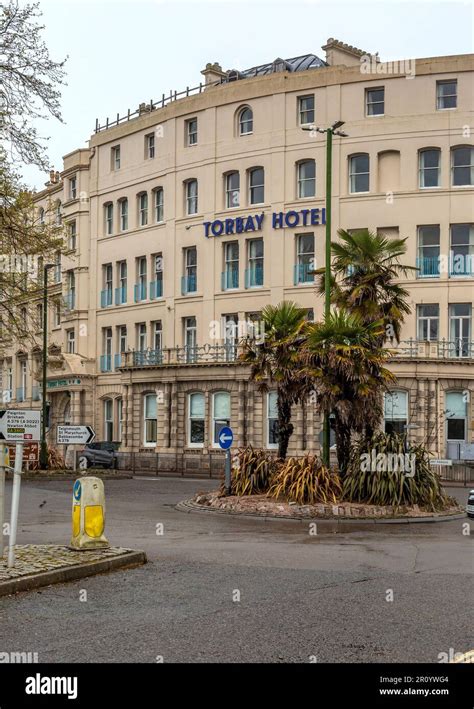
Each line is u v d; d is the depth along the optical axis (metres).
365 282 23.31
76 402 52.16
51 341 56.88
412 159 41.78
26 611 9.00
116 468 44.62
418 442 37.56
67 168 55.59
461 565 12.56
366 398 21.03
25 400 60.19
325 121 43.28
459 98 41.38
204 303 46.41
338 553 13.82
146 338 49.72
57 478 34.44
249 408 42.62
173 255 48.12
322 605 9.41
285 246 43.88
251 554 13.53
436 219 41.25
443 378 39.44
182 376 44.69
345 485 20.94
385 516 19.80
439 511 20.80
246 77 48.88
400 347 40.28
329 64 47.84
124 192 51.84
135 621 8.56
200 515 20.53
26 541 14.59
